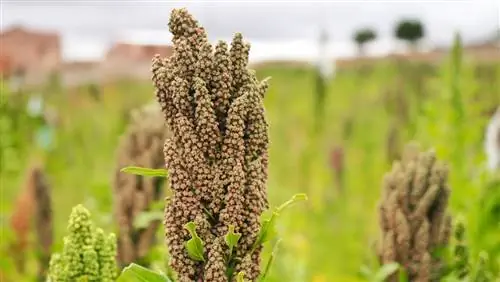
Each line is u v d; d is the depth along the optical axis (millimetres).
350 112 24531
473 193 10805
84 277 5477
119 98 29219
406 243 6676
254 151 4500
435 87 13547
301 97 26875
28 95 24562
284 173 22938
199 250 4426
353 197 20594
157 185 8258
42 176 10219
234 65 4492
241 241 4477
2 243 11469
